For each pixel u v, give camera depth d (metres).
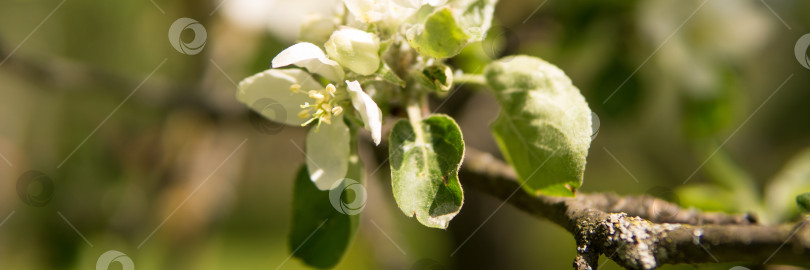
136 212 0.61
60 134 0.62
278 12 0.57
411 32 0.41
